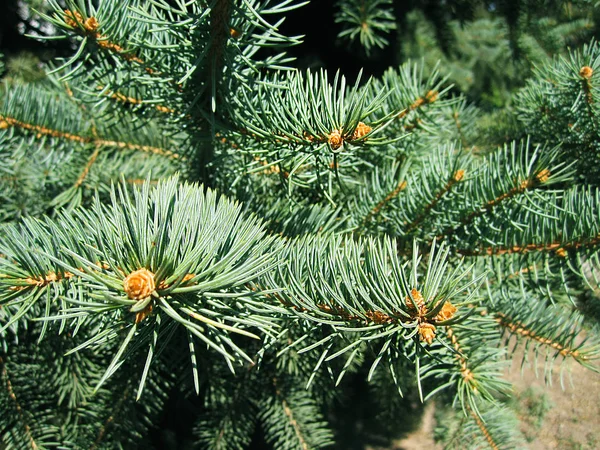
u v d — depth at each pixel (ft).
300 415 1.47
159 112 0.96
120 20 0.73
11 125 1.10
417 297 0.55
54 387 1.27
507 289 0.95
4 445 1.18
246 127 0.78
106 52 0.79
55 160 1.23
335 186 0.97
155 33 0.85
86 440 1.23
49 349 1.16
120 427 1.27
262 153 0.77
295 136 0.70
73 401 1.22
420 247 0.94
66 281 0.59
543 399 2.04
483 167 0.90
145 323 0.52
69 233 0.57
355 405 2.48
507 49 2.53
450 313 0.54
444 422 1.33
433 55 2.70
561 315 0.92
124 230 0.50
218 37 0.69
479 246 0.89
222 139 0.90
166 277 0.47
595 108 1.03
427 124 1.04
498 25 2.50
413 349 0.62
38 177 1.25
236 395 1.44
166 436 1.89
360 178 1.07
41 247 0.59
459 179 0.84
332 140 0.65
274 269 0.63
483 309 0.80
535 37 2.33
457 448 1.14
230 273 0.48
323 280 0.60
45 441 1.30
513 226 0.84
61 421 1.33
